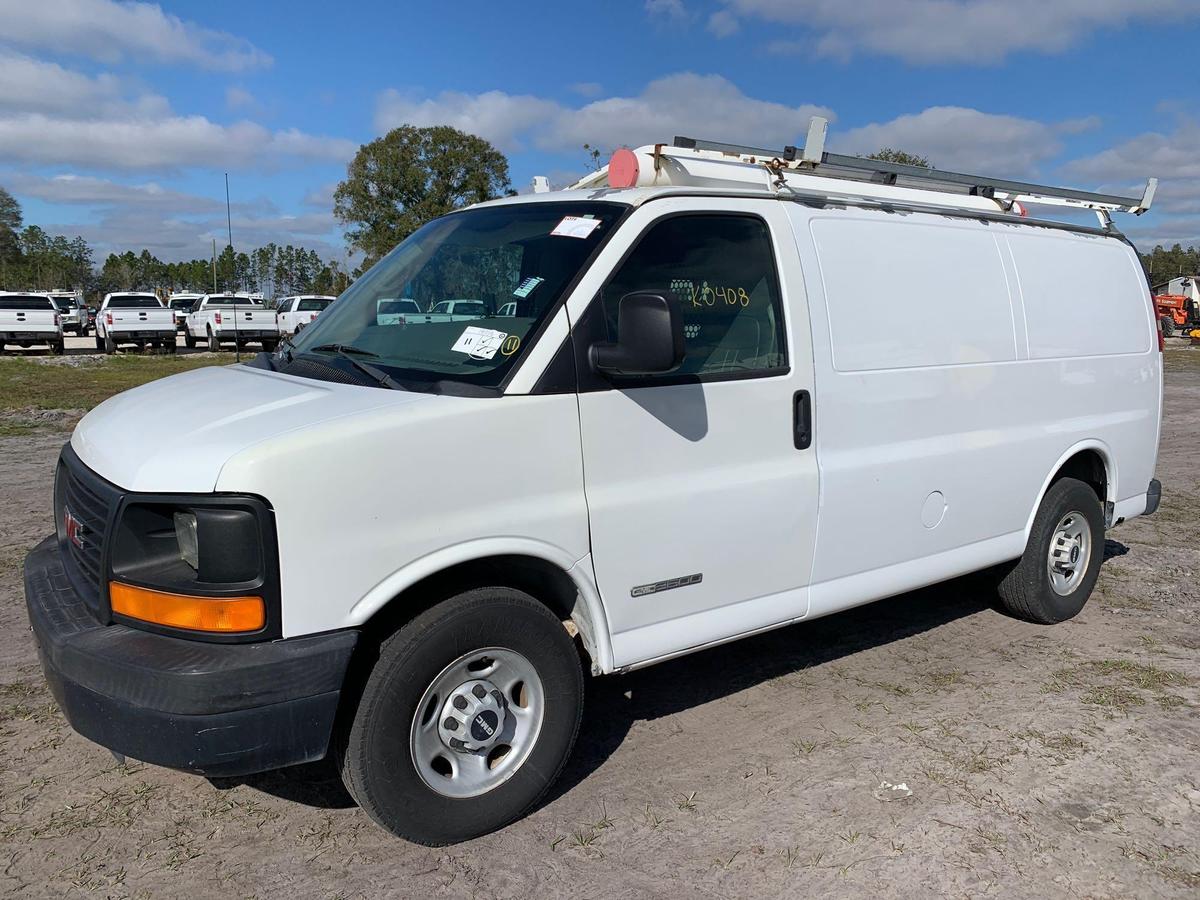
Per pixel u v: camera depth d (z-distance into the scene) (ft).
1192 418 48.26
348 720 9.50
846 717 13.38
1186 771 11.94
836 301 12.84
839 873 9.81
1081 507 17.06
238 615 8.59
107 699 8.56
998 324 15.03
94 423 11.00
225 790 11.19
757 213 12.30
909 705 13.80
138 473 9.00
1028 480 15.84
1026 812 10.96
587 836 10.41
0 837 10.16
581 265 10.73
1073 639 16.63
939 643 16.35
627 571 10.94
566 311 10.44
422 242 13.26
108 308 91.81
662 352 9.58
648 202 11.35
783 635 16.63
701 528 11.45
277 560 8.63
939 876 9.77
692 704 13.76
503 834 10.44
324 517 8.81
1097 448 17.16
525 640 10.19
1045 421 16.05
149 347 93.20
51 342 90.17
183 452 8.95
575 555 10.45
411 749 9.68
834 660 15.51
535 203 12.44
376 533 9.10
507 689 10.39
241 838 10.26
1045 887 9.63
